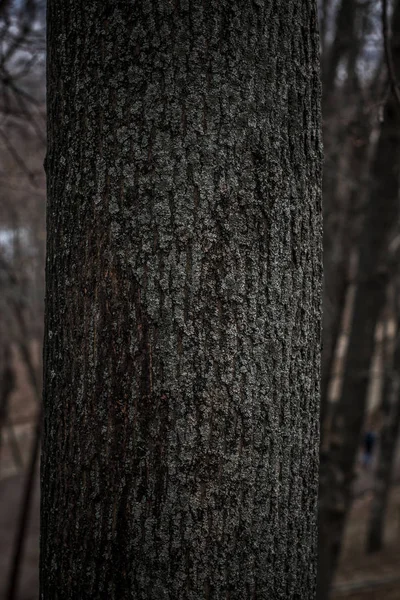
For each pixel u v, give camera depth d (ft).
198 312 4.81
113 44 4.87
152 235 4.81
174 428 4.81
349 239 23.73
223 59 4.85
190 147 4.80
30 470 28.71
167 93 4.80
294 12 5.20
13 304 37.09
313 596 5.45
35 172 16.21
